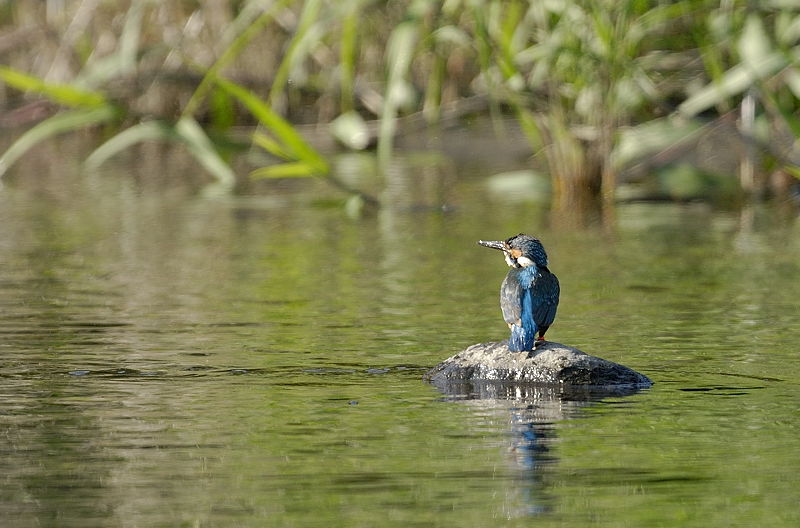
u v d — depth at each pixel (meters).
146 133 18.45
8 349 10.32
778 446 7.43
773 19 20.86
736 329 11.00
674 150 21.39
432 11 21.14
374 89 25.47
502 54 18.36
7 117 27.70
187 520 6.25
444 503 6.47
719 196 20.88
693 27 19.42
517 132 26.08
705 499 6.50
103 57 26.06
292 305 12.37
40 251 15.95
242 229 17.83
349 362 9.84
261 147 24.58
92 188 22.23
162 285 13.55
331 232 17.53
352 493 6.63
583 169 20.50
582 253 15.61
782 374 9.30
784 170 21.19
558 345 9.38
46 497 6.61
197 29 25.83
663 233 17.19
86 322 11.50
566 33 18.48
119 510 6.39
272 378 9.29
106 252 15.88
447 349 10.31
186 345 10.47
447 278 13.91
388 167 24.19
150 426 7.94
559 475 6.91
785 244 16.20
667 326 11.15
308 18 18.14
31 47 27.56
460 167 24.12
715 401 8.53
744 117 19.69
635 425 7.94
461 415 8.22
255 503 6.48
